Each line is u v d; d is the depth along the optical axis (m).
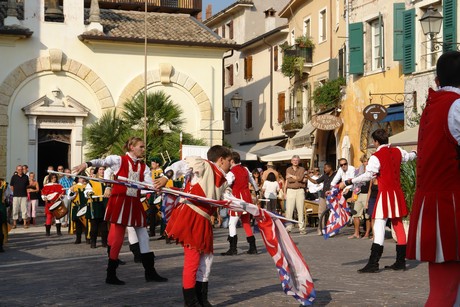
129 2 48.97
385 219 11.67
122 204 10.80
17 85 34.31
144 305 8.77
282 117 46.72
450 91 5.50
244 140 52.59
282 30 46.44
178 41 36.19
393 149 11.72
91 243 17.94
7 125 34.00
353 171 20.62
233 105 45.56
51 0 35.34
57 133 34.97
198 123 37.09
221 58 37.34
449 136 5.40
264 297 9.19
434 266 5.45
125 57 35.94
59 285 10.85
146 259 11.03
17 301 9.33
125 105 33.09
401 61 28.73
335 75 37.84
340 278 10.95
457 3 25.39
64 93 35.03
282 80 47.00
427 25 22.70
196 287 8.52
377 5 31.16
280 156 38.16
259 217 7.95
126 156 11.16
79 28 35.28
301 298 7.96
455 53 5.54
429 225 5.43
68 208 23.97
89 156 32.69
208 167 8.44
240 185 15.08
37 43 34.69
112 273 10.81
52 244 19.42
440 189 5.45
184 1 48.38
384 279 10.80
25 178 27.05
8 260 15.28
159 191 8.53
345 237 20.31
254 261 13.84
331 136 39.03
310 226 26.17
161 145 32.16
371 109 27.39
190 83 36.91
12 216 27.00
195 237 8.20
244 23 54.25
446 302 5.39
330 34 39.03
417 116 25.20
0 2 36.28
